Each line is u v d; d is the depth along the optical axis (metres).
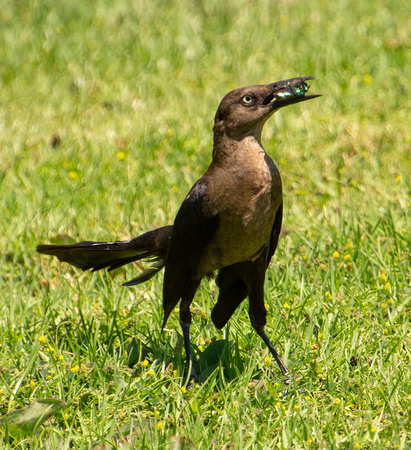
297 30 20.47
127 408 6.64
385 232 10.09
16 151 14.16
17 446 6.30
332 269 9.05
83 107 16.34
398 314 8.23
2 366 7.45
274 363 7.47
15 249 10.52
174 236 7.63
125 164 13.40
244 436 6.22
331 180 12.30
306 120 14.83
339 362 7.29
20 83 17.89
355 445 5.85
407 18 20.78
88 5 23.22
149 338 8.09
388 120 14.81
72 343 8.08
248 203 7.20
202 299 8.95
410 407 6.30
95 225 11.23
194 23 21.48
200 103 16.22
